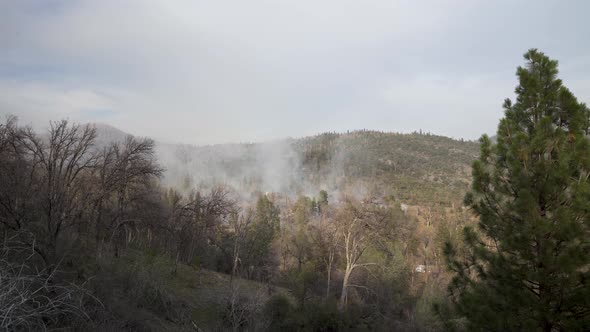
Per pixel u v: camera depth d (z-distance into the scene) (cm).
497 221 944
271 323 2803
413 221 5641
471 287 989
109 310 1698
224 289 3547
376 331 3059
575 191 796
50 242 1986
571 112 892
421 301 3005
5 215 2108
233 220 4634
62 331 1058
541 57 962
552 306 795
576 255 746
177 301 2845
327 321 2841
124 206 3494
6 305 670
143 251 3847
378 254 4131
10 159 2589
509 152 925
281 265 5222
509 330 830
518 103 991
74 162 2891
